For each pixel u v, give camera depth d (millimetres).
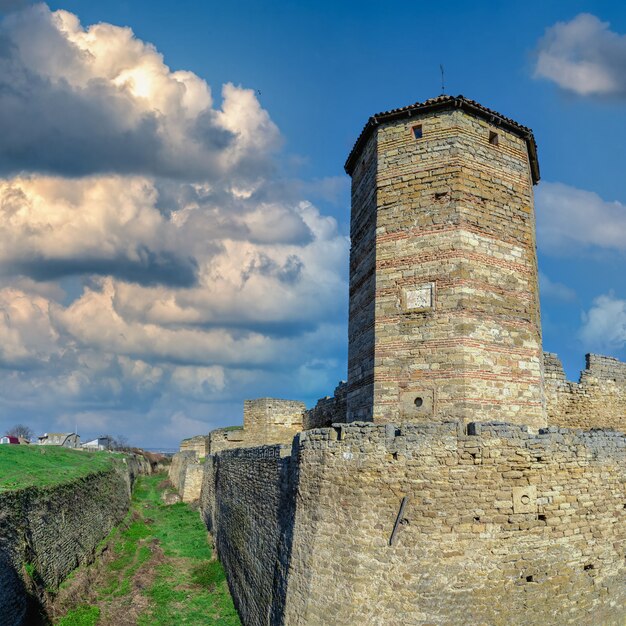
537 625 16172
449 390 21609
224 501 36594
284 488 21891
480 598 15914
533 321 23625
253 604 23828
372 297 23891
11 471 33656
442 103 23688
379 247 23906
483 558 16156
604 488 18203
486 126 24453
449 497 16469
